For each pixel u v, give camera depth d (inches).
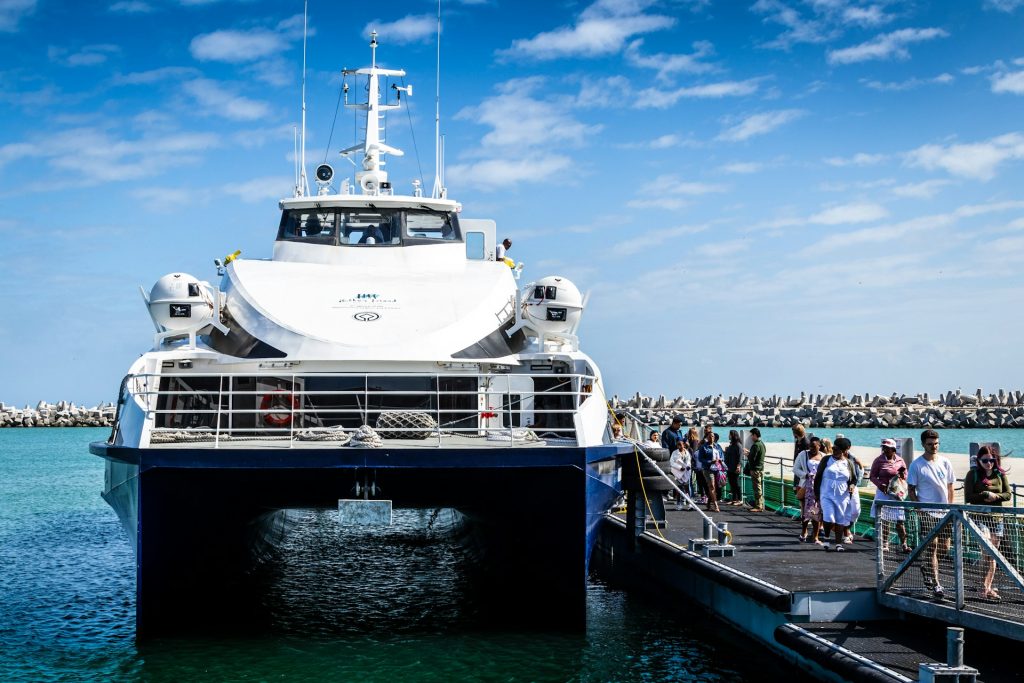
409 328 486.6
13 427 3934.5
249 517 486.3
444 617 503.8
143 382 454.3
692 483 840.3
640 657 433.7
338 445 421.7
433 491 444.8
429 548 738.2
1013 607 342.6
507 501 454.9
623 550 650.8
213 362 475.5
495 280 552.1
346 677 405.4
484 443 438.9
